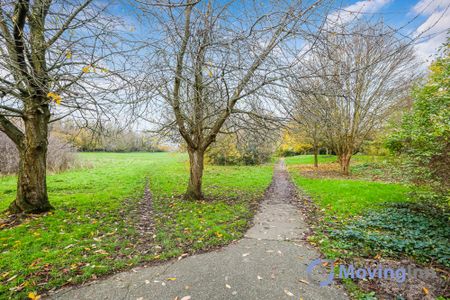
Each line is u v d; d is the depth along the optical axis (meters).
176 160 29.03
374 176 14.55
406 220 5.34
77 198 8.15
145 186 11.90
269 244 4.59
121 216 6.38
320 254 4.12
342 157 16.27
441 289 3.03
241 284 3.24
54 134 16.45
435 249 3.83
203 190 10.51
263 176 15.61
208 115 6.38
